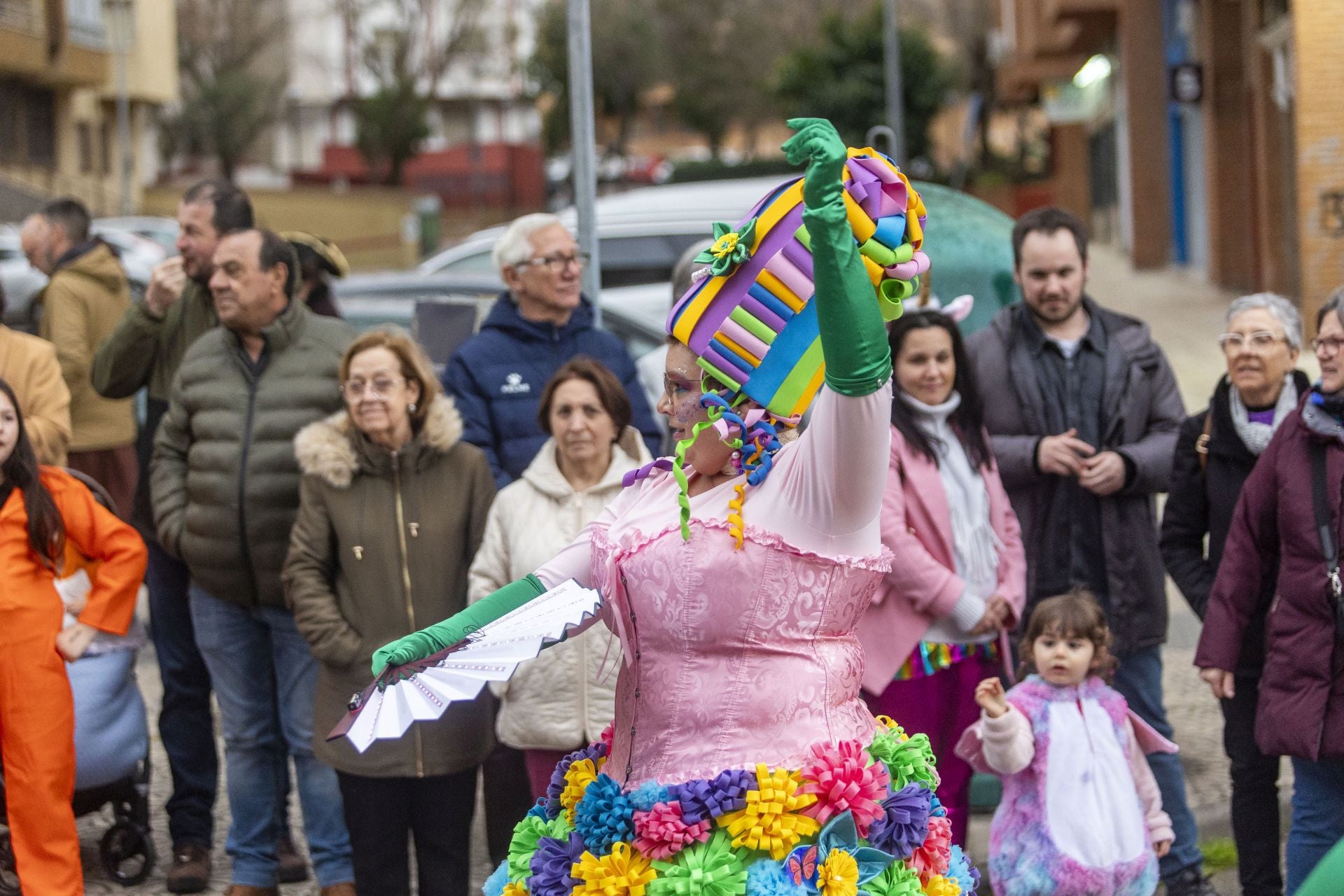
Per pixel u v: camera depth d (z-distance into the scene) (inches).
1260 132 719.7
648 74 1923.0
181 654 219.0
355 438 191.2
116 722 211.9
